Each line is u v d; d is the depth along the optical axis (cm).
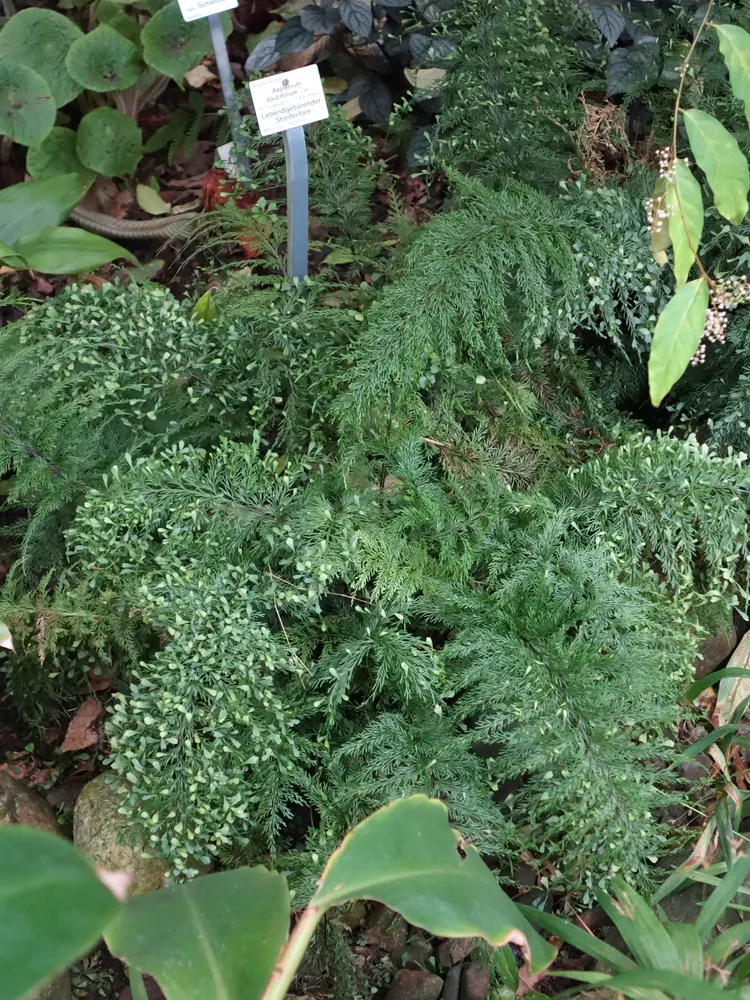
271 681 90
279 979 56
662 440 105
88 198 171
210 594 92
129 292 121
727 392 118
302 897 86
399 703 101
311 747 93
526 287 102
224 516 98
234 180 142
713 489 101
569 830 96
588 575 96
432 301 101
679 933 81
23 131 150
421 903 62
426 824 67
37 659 108
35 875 45
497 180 125
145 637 107
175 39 153
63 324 117
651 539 102
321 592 94
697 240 69
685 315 70
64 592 104
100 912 45
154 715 91
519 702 91
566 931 82
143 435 111
